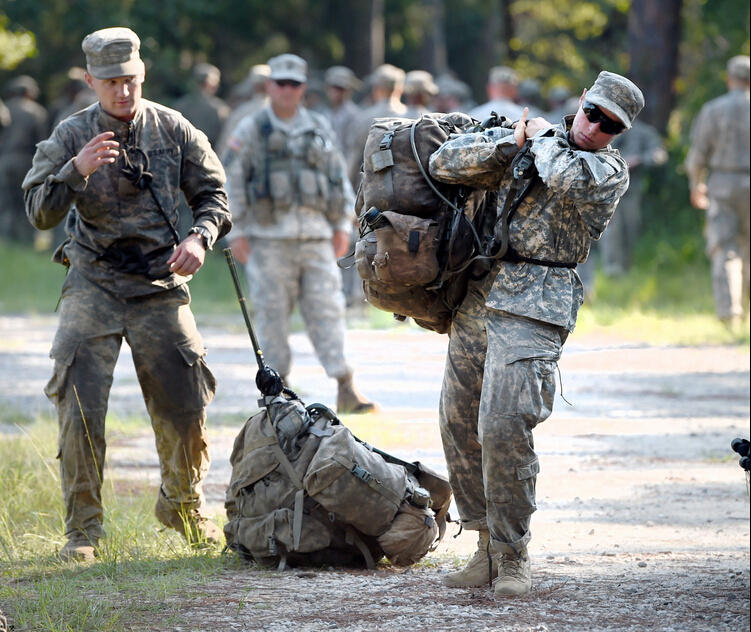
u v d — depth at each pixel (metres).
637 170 82.69
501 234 20.06
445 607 19.72
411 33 157.62
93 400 23.56
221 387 46.34
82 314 23.64
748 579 21.77
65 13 117.81
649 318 64.50
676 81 93.62
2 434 35.94
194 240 23.59
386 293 20.83
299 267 40.22
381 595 20.52
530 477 20.11
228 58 140.75
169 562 22.94
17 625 18.75
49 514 26.77
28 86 108.44
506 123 21.20
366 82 125.69
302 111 40.66
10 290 83.06
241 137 39.84
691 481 31.70
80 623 18.69
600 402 43.69
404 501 22.55
